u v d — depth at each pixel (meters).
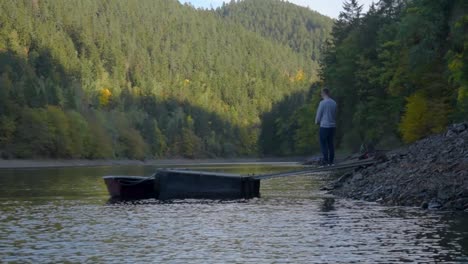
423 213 18.44
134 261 11.51
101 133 137.38
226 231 15.17
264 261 11.44
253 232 14.95
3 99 115.44
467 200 19.62
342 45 80.56
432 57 45.06
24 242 13.65
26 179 44.00
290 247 12.83
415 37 46.81
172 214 19.08
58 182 39.03
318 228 15.50
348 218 17.41
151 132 170.62
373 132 71.00
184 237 14.26
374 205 21.03
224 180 25.78
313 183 34.34
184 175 26.16
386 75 63.12
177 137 181.25
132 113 184.25
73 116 127.88
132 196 26.27
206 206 21.61
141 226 16.22
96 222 17.12
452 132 27.80
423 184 21.92
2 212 19.89
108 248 12.84
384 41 67.56
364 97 74.31
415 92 57.72
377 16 76.25
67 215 18.94
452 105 53.62
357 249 12.52
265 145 157.62
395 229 15.15
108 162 136.75
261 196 25.61
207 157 188.75
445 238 13.71
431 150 26.12
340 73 78.25
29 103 124.31
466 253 11.95
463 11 35.84
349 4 89.94
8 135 113.81
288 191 28.19
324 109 24.33
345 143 79.31
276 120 146.25
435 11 37.84
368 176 25.92
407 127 56.28
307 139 98.50
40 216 18.70
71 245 13.23
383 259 11.49
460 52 38.53
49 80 172.25
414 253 12.02
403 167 24.91
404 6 68.50
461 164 22.89
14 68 166.50
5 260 11.64
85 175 52.72
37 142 116.62
